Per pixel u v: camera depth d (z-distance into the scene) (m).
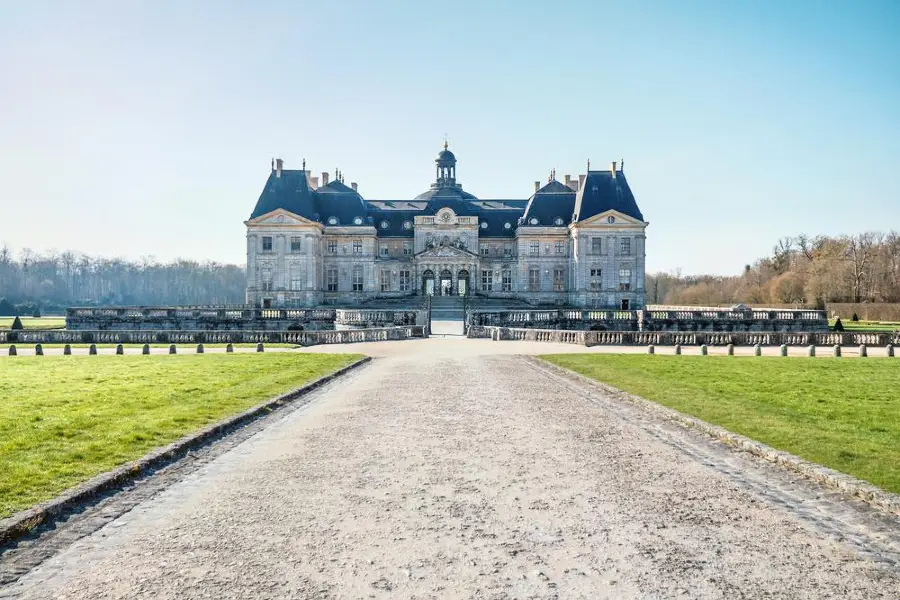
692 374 28.69
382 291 115.12
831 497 11.61
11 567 8.73
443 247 110.19
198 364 33.06
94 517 10.59
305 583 8.22
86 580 8.34
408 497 11.57
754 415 18.33
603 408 20.70
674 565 8.79
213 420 17.75
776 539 9.70
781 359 36.91
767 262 158.00
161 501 11.42
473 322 68.12
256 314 73.19
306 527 10.12
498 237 115.88
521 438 16.31
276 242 107.88
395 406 21.14
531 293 112.56
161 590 8.05
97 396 21.36
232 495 11.73
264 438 16.39
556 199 115.31
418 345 49.25
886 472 12.48
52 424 16.48
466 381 27.52
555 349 45.25
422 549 9.27
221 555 9.09
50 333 54.12
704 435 16.58
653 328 73.06
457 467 13.56
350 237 113.44
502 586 8.15
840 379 26.64
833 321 95.69
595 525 10.23
